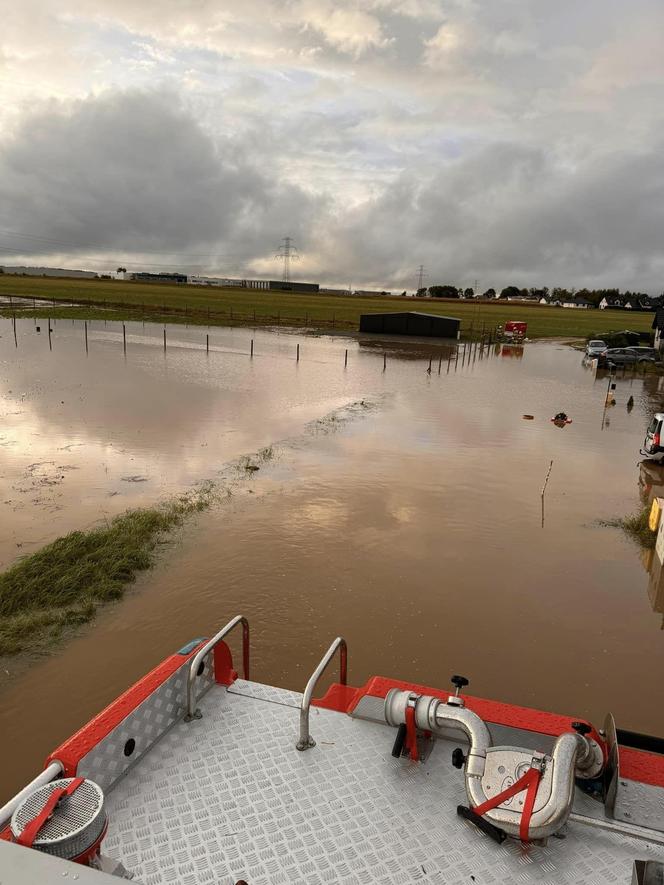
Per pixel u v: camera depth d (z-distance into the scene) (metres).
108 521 11.59
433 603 8.98
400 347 58.19
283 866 2.13
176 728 2.84
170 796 2.42
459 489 14.67
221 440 18.50
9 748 5.90
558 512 13.32
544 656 7.78
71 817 1.79
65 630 7.97
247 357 42.69
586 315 160.00
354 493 13.93
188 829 2.27
